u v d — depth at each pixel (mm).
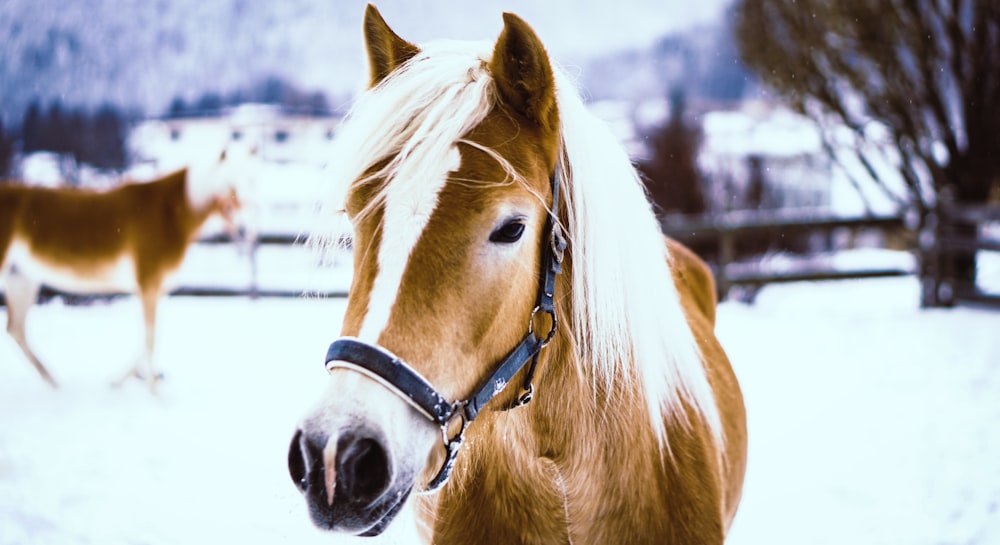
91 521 3459
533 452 1572
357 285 1289
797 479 3953
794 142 21031
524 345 1415
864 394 5430
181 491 3840
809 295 10875
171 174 6301
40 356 7133
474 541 1637
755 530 3383
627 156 1682
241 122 26141
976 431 4516
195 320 8805
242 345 7434
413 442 1240
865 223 9789
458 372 1299
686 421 1726
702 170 15727
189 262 13125
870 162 10156
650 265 1658
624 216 1585
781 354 6789
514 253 1335
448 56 1472
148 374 5691
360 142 1345
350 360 1224
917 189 9398
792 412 5090
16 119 21781
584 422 1557
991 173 9125
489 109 1375
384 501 1187
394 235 1258
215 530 3357
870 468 4059
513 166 1338
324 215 1436
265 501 3691
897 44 8766
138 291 6035
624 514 1602
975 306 8688
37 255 6031
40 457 4375
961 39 8625
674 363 1736
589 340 1548
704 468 1708
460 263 1267
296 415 5211
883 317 8359
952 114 9102
